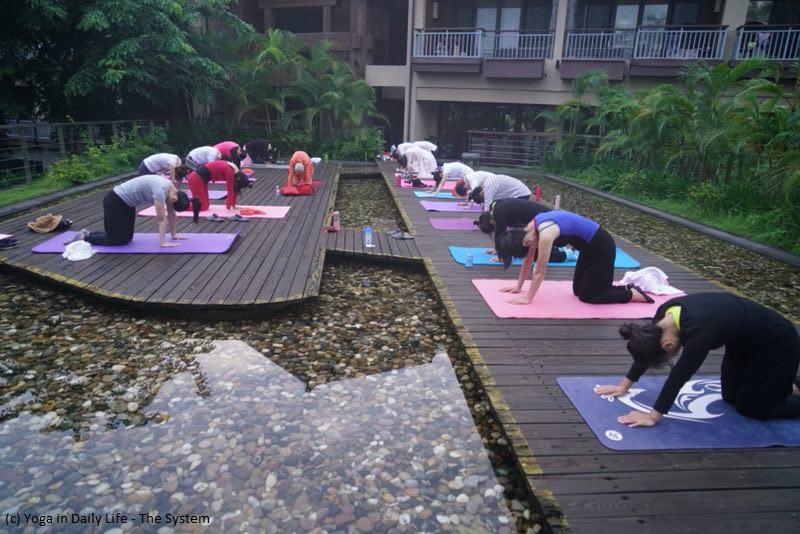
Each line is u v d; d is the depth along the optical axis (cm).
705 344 272
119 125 1540
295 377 405
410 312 534
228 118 1752
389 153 1841
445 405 371
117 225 626
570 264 638
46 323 480
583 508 246
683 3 1603
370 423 347
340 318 514
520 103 1681
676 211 1042
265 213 863
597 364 386
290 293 508
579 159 1578
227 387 387
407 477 297
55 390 379
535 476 266
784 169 821
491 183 757
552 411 324
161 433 333
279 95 1741
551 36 1662
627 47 1639
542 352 404
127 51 1247
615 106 1355
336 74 1711
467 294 529
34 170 1388
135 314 504
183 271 562
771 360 292
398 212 998
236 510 270
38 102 1406
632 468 273
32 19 1162
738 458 280
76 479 291
